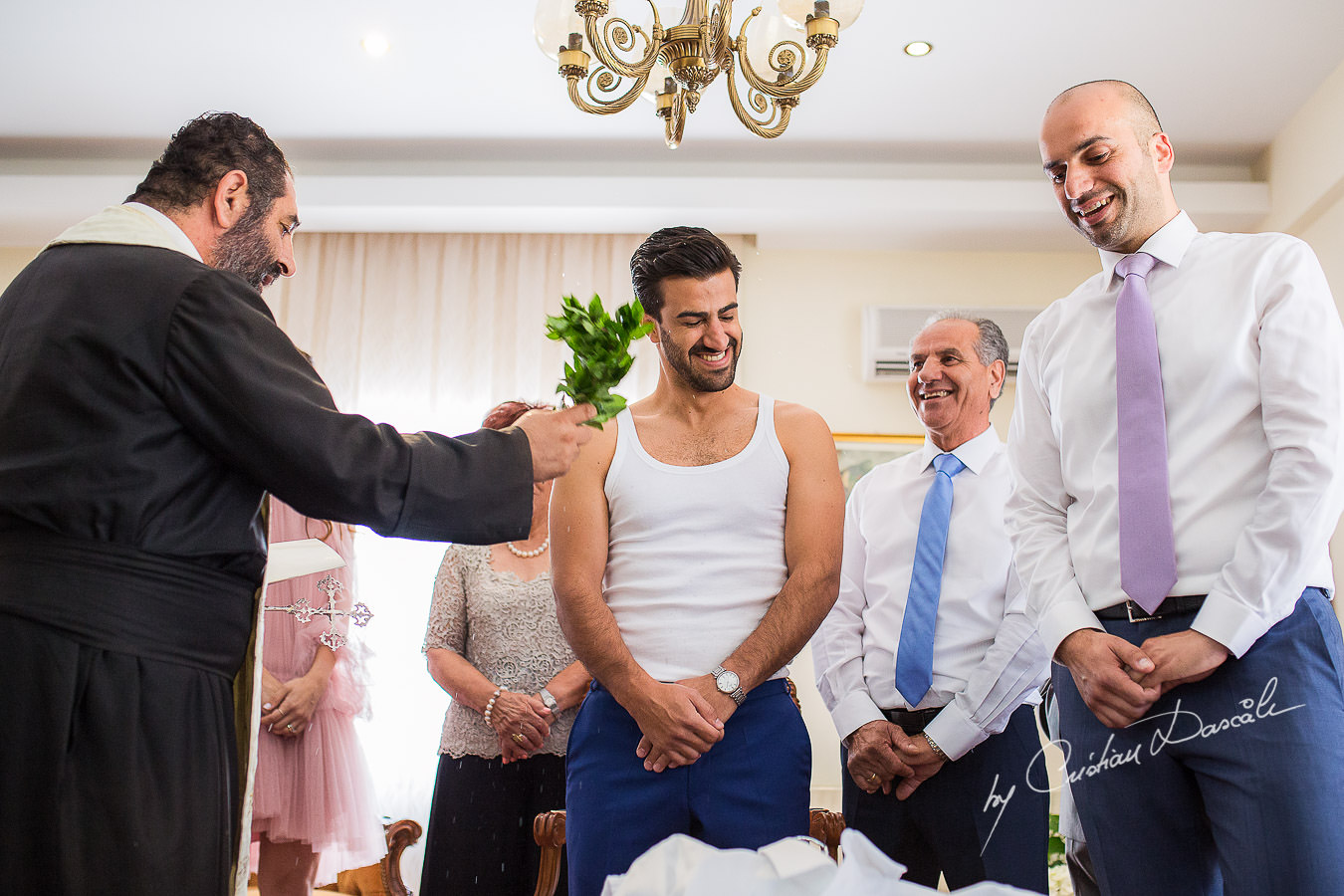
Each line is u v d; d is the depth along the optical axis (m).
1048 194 4.63
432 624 2.61
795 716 1.71
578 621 1.68
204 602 1.28
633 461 1.79
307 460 1.25
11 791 1.15
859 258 5.08
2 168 4.83
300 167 4.84
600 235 5.02
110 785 1.17
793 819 1.64
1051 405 1.84
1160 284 1.72
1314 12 3.64
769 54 2.46
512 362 4.95
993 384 2.41
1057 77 4.07
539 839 1.88
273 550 1.63
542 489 2.65
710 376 1.78
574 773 1.70
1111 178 1.71
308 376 1.32
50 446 1.24
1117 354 1.68
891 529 2.36
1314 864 1.41
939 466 2.34
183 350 1.26
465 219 4.86
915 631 2.17
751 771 1.64
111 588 1.21
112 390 1.25
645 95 2.71
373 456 1.29
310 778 2.62
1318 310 1.58
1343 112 3.86
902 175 4.76
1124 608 1.63
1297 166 4.26
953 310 2.51
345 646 2.73
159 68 4.12
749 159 4.77
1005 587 2.21
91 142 4.70
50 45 3.97
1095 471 1.71
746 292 5.04
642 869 0.76
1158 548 1.58
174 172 1.46
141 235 1.38
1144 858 1.57
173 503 1.26
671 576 1.74
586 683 2.44
